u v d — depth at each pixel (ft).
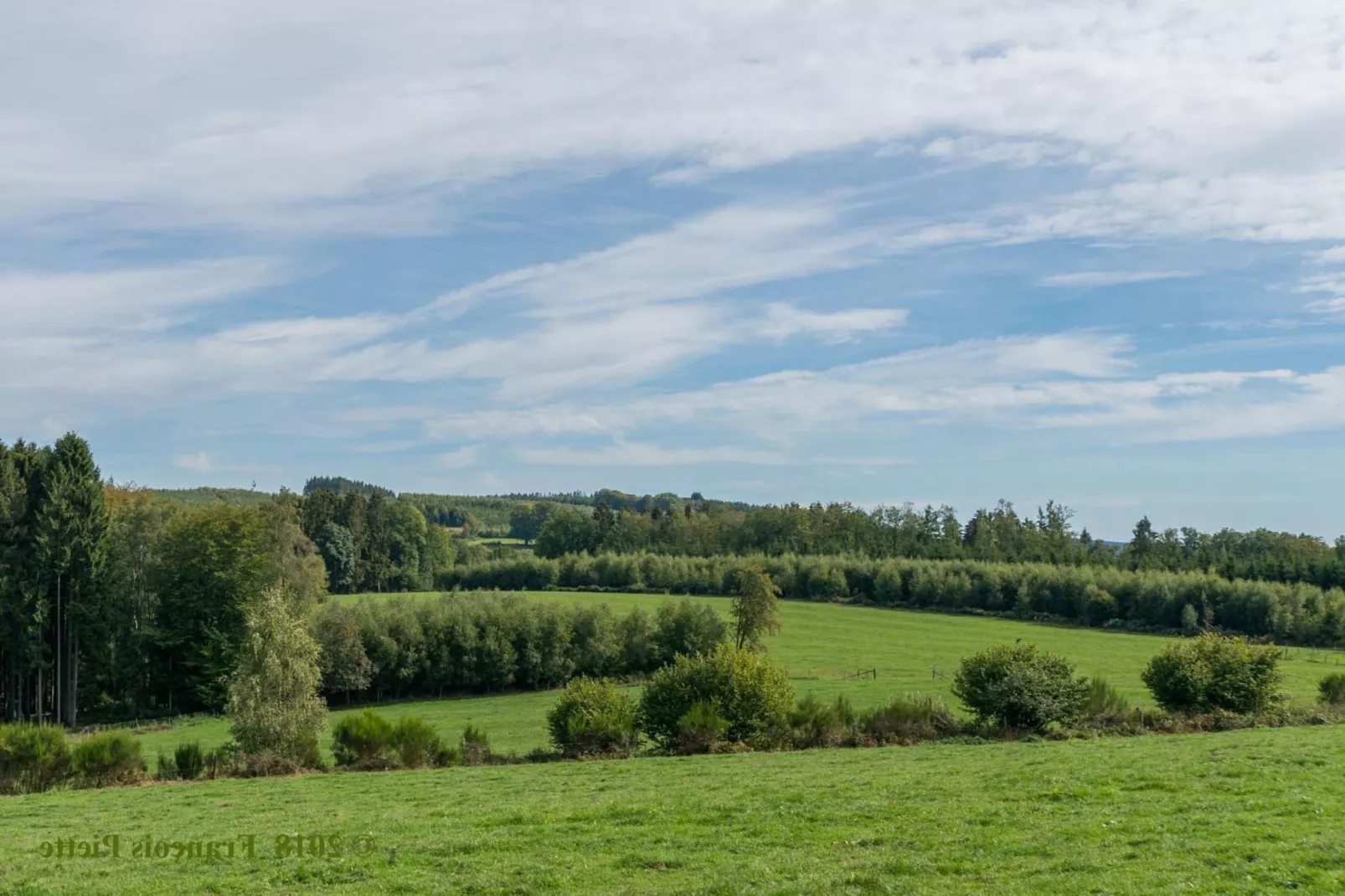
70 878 59.31
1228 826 61.57
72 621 261.85
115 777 116.06
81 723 256.93
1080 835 60.95
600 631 300.61
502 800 86.94
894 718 140.36
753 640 299.58
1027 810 69.72
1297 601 366.63
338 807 87.30
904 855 57.82
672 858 58.85
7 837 76.38
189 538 268.82
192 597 265.75
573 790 93.30
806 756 119.96
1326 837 57.21
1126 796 73.82
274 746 134.72
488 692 287.07
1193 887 48.03
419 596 336.90
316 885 55.72
